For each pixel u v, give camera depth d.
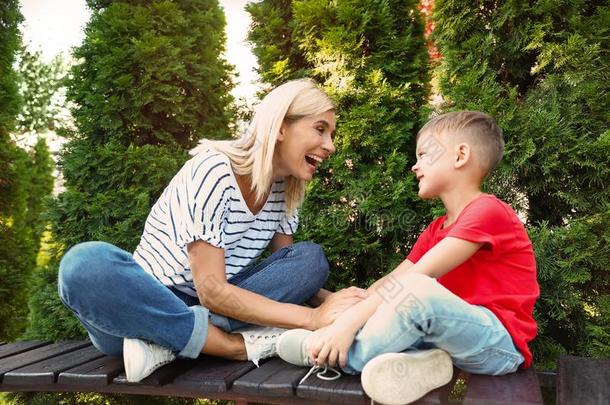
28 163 4.93
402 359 1.20
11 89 3.27
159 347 1.47
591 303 2.02
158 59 2.56
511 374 1.40
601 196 1.95
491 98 2.00
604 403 1.28
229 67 2.96
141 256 1.68
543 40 2.05
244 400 1.41
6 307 3.08
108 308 1.38
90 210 2.42
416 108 2.48
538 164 1.98
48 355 1.80
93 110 2.56
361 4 2.37
